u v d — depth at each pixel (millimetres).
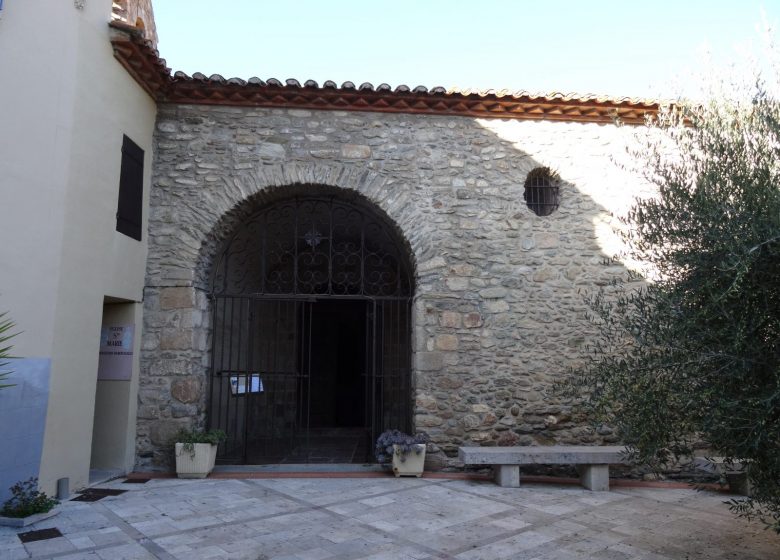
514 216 6379
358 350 10398
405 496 4992
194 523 4121
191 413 5785
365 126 6340
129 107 5586
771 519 4426
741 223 2922
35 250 4312
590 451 5477
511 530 4113
